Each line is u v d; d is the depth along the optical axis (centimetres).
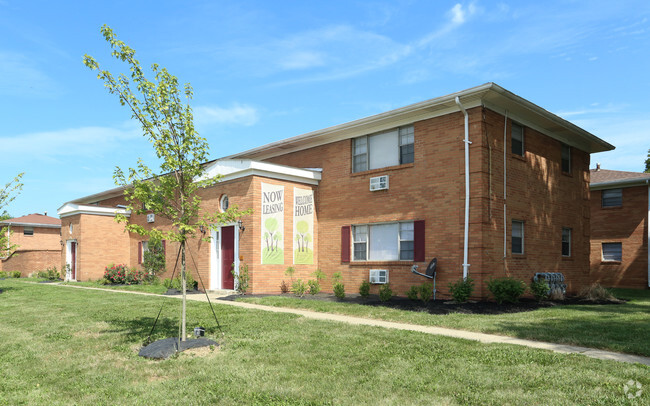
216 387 570
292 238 1702
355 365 652
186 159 804
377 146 1647
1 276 3125
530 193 1559
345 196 1708
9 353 765
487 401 506
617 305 1354
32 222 3819
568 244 1792
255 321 1003
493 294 1268
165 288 1859
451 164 1412
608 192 2402
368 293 1455
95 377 623
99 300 1461
